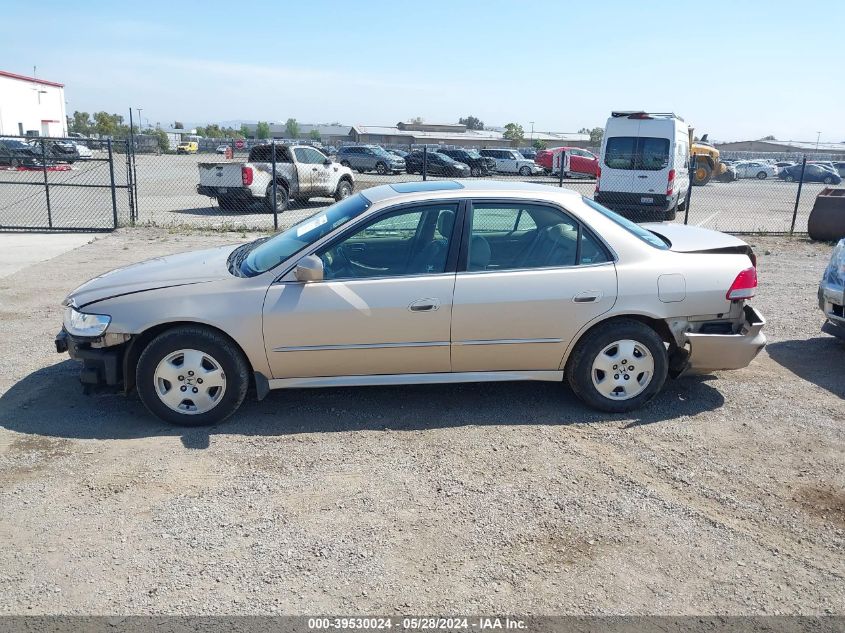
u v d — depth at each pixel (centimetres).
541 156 3884
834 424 488
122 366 473
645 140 1705
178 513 366
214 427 470
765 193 3058
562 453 438
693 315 482
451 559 329
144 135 6619
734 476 414
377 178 3278
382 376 477
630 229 498
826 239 1384
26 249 1163
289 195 1833
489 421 483
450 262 468
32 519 358
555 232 480
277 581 312
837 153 6712
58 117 6266
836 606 301
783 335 708
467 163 3847
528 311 467
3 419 477
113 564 323
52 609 293
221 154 5481
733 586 314
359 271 467
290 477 404
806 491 398
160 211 1791
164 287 464
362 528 354
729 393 543
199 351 457
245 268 478
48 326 699
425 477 406
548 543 343
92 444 442
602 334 477
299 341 459
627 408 493
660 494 391
